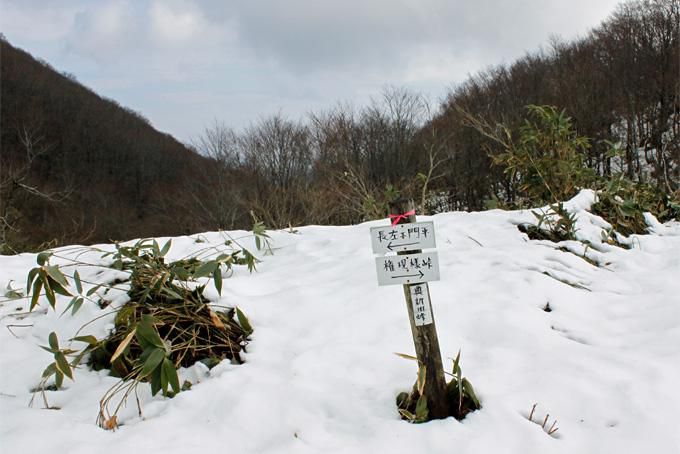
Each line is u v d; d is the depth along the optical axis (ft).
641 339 10.78
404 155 67.92
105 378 10.39
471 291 12.80
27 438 7.81
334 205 62.18
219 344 10.90
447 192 73.67
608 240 17.78
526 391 8.91
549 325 11.37
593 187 23.54
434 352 8.48
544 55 88.43
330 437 8.12
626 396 8.64
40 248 24.47
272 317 11.97
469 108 74.59
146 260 13.08
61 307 12.61
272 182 68.85
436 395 8.48
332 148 69.51
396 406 8.82
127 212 90.27
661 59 69.72
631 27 76.74
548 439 7.79
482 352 10.33
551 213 18.57
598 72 74.84
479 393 8.91
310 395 9.05
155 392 9.04
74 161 100.58
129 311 10.93
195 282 12.90
